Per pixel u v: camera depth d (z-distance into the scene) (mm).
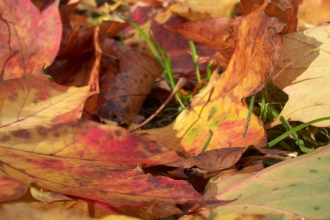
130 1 1006
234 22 601
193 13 837
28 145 526
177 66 720
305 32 579
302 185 494
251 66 554
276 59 540
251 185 508
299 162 509
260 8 551
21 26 612
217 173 535
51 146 528
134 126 628
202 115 583
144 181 499
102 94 637
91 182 500
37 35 611
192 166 541
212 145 553
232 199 505
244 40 563
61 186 494
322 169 501
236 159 520
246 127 542
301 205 481
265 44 544
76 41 635
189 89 689
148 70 657
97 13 997
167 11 907
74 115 536
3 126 535
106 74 645
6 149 523
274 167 512
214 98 585
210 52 740
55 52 607
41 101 546
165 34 754
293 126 581
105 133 533
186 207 507
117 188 494
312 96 564
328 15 691
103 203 497
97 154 527
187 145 564
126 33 858
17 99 544
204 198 492
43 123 535
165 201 487
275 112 584
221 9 867
